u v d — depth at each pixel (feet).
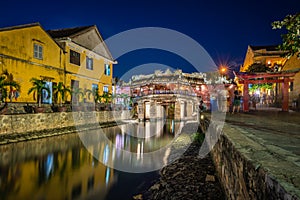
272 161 9.48
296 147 13.50
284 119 35.42
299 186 6.44
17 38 60.23
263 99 93.40
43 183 26.43
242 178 11.09
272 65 100.48
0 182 26.25
